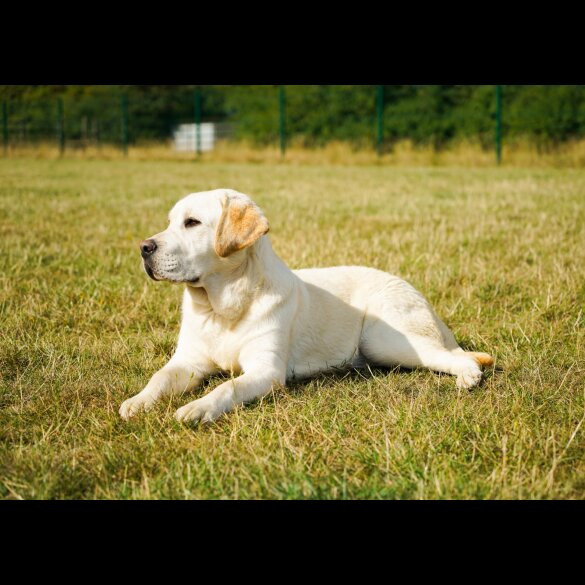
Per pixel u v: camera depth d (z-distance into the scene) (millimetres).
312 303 5020
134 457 3424
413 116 28734
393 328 4992
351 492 3131
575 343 5273
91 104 35938
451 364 4641
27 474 3271
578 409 3990
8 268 7422
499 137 24828
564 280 6816
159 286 6809
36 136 35000
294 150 29344
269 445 3566
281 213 11828
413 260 7844
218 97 36656
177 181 18734
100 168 24625
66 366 4711
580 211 11648
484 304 6301
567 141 26453
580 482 3199
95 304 6234
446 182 17797
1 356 4871
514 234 9492
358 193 15211
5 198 14016
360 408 4074
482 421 3830
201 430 3818
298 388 4598
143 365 4859
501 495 3074
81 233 9883
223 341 4590
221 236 4426
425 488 3127
